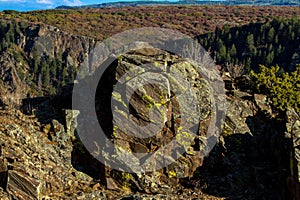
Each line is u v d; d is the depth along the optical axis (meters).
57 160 10.87
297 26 87.88
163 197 10.12
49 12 133.62
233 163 11.39
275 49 84.75
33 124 11.81
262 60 81.50
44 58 96.12
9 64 89.81
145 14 132.62
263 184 10.51
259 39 89.69
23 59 95.38
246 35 93.06
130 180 10.46
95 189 10.41
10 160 9.82
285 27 89.19
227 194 10.50
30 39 100.88
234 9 144.50
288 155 10.46
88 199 9.96
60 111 12.44
